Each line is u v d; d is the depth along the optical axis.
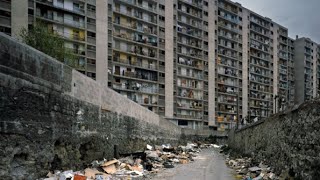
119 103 20.67
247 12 89.69
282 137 13.23
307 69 107.19
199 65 74.81
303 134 10.24
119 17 58.97
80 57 49.12
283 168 12.34
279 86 100.00
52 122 11.33
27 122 9.67
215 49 79.50
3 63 8.62
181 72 71.06
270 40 97.50
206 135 66.75
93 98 15.88
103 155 17.08
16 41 9.27
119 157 19.58
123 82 58.41
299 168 10.24
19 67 9.38
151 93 62.28
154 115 32.78
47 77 11.09
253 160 20.22
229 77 83.44
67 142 12.64
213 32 78.44
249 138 25.47
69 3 48.00
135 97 59.91
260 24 93.88
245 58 87.88
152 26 64.31
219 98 80.38
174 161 24.47
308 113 10.02
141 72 61.59
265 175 13.44
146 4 63.06
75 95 13.61
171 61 67.00
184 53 71.81
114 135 19.36
